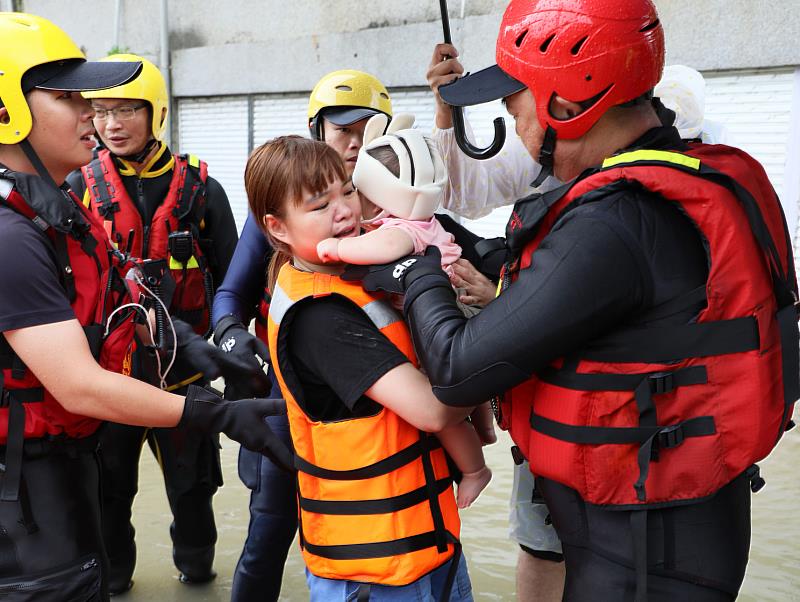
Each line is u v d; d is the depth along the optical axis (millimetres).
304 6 8688
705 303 1482
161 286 2709
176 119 10828
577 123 1560
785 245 1636
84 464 1993
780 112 5629
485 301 1888
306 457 1796
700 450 1495
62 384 1776
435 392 1543
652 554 1538
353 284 1715
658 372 1489
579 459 1542
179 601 3074
